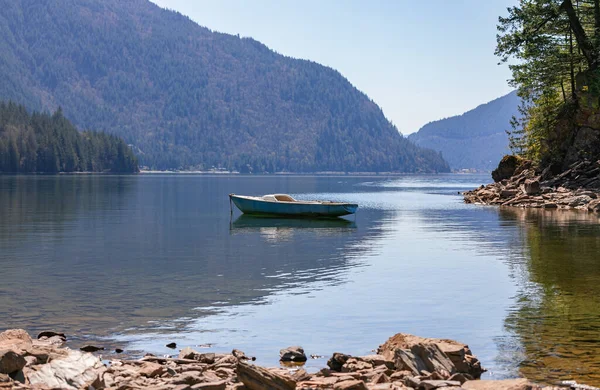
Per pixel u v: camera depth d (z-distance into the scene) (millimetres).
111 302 19125
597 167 62094
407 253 29797
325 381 11117
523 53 67375
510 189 68438
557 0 64938
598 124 64312
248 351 14102
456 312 17422
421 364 11922
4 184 126812
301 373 11703
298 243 34531
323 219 51062
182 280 22859
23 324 16516
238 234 39469
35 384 10562
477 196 72562
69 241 35000
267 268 25594
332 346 14477
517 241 33031
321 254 29812
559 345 14008
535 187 62844
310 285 21734
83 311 17969
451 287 20984
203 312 17812
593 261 25672
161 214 55594
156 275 23953
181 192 105188
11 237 36844
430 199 83812
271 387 10555
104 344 14656
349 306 18406
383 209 62625
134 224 45656
